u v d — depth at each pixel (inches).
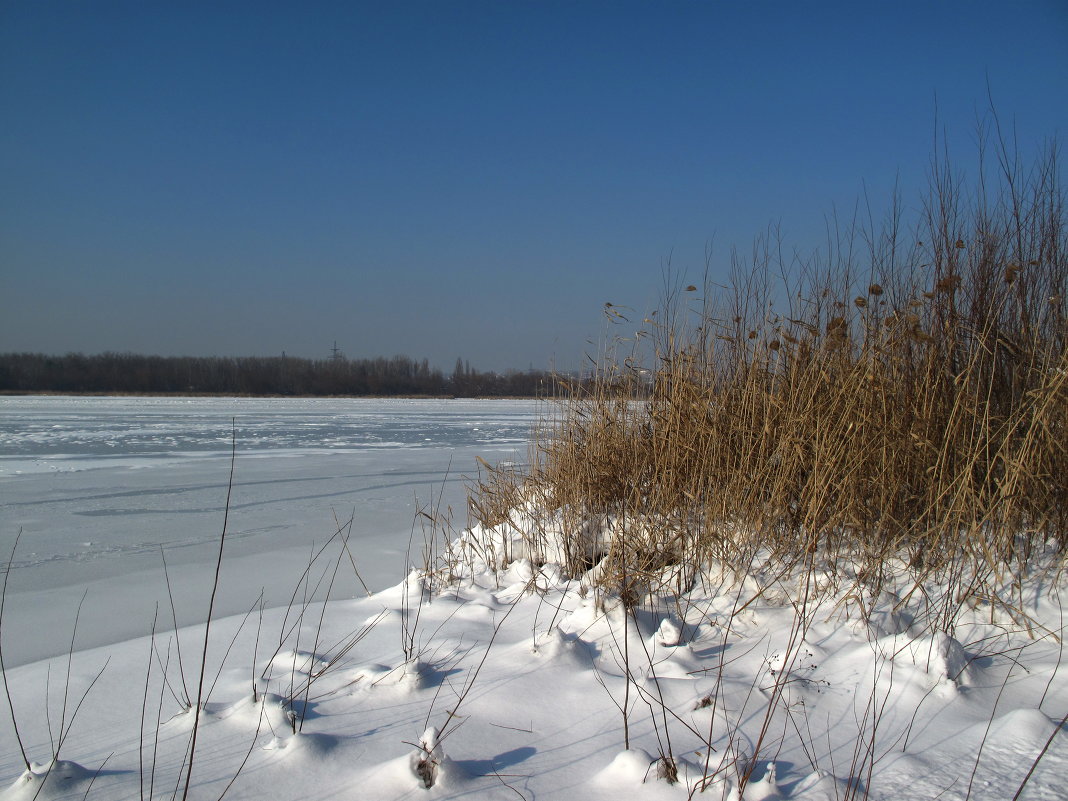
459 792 76.9
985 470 133.0
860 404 138.6
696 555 138.3
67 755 87.7
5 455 528.1
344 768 82.1
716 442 148.2
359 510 305.6
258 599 170.4
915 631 113.3
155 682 109.8
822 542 139.5
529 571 154.9
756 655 109.8
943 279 146.1
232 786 78.5
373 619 133.9
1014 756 79.7
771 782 75.4
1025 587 120.8
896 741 85.9
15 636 145.3
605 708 95.7
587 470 165.3
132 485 381.4
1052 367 133.4
